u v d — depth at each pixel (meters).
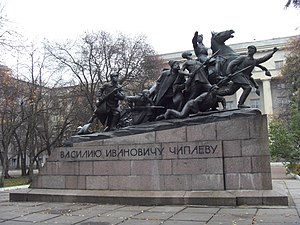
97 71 31.17
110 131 12.33
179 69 12.23
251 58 11.47
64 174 12.22
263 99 57.00
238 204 9.70
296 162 23.72
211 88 11.30
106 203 10.90
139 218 8.27
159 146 11.12
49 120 36.84
